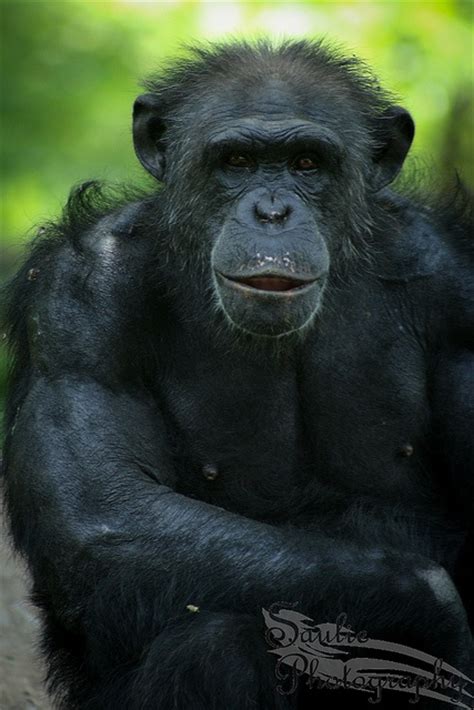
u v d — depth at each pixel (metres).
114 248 11.02
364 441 11.20
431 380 11.43
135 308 10.84
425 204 12.02
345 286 11.11
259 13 25.45
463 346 11.38
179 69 11.69
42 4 30.17
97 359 10.63
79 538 10.09
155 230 11.12
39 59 29.83
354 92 11.36
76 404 10.47
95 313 10.74
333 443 11.17
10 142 29.23
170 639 9.82
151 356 10.92
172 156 11.17
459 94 26.23
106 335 10.69
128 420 10.60
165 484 10.70
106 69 29.72
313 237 10.20
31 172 29.03
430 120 25.89
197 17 26.72
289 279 10.00
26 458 10.45
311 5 25.33
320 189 10.74
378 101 11.57
